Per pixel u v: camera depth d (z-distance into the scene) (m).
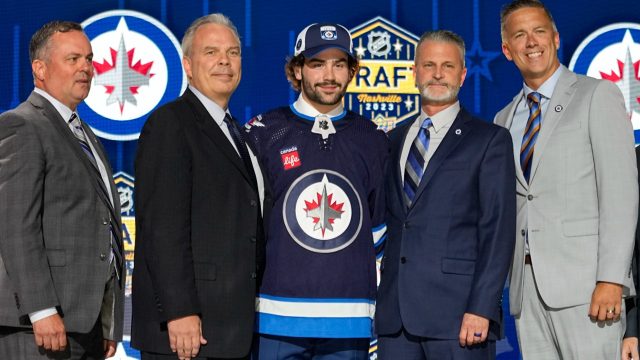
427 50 3.03
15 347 2.79
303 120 2.98
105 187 2.95
